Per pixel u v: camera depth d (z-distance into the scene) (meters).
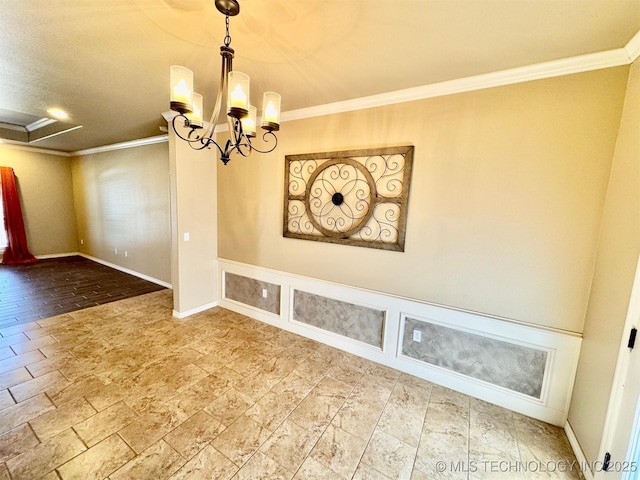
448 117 2.18
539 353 2.01
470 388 2.26
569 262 1.87
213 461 1.62
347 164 2.62
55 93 2.60
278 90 2.37
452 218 2.22
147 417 1.93
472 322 2.20
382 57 1.83
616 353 1.45
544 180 1.90
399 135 2.39
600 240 1.75
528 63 1.83
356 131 2.59
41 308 3.73
